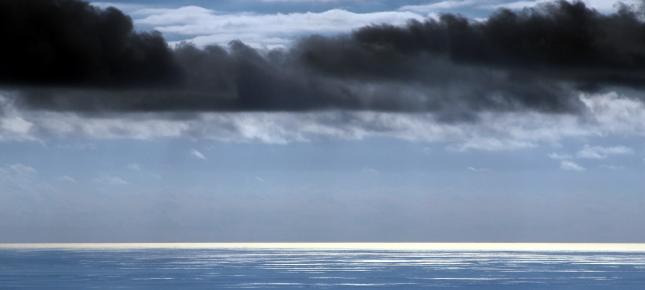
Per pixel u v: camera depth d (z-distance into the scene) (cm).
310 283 9250
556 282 9469
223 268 12256
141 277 10188
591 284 9188
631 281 9588
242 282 9375
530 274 10912
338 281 9544
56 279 9831
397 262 14550
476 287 8831
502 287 8831
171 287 8700
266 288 8612
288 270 11750
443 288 8694
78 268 12269
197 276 10381
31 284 9088
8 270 11731
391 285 9038
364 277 10262
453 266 13038
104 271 11475
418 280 9744
